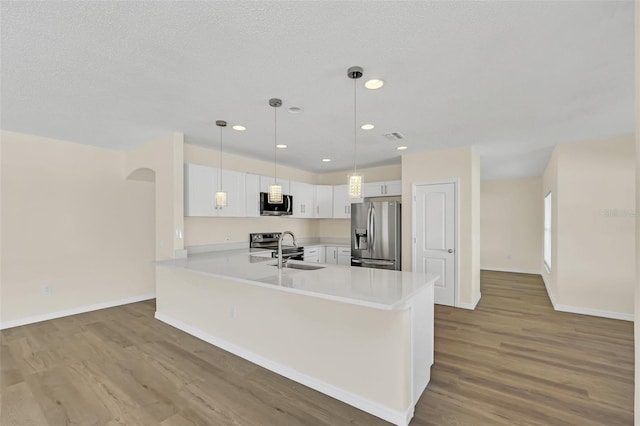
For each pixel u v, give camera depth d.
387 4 1.49
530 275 6.94
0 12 1.52
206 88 2.45
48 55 1.95
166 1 1.46
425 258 4.67
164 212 3.81
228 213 4.44
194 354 2.90
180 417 1.99
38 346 3.07
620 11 1.52
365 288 2.06
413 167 4.78
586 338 3.27
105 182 4.43
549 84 2.36
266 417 2.00
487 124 3.34
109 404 2.13
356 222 5.34
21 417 1.99
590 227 4.05
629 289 3.86
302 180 6.40
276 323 2.60
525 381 2.42
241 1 1.46
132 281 4.73
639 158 1.10
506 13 1.55
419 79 2.29
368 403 2.06
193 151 4.38
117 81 2.32
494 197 7.65
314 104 2.78
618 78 2.26
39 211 3.85
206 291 3.23
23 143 3.72
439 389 2.32
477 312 4.18
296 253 5.32
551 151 4.66
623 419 1.96
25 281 3.74
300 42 1.82
